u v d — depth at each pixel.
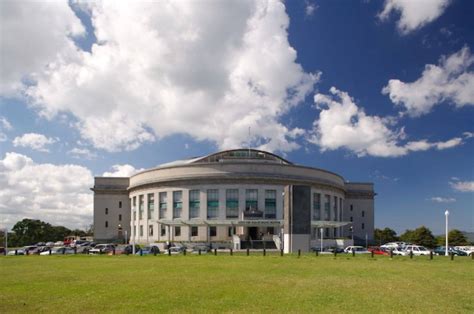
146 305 18.05
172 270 32.56
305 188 58.34
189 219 87.12
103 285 24.05
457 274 29.56
